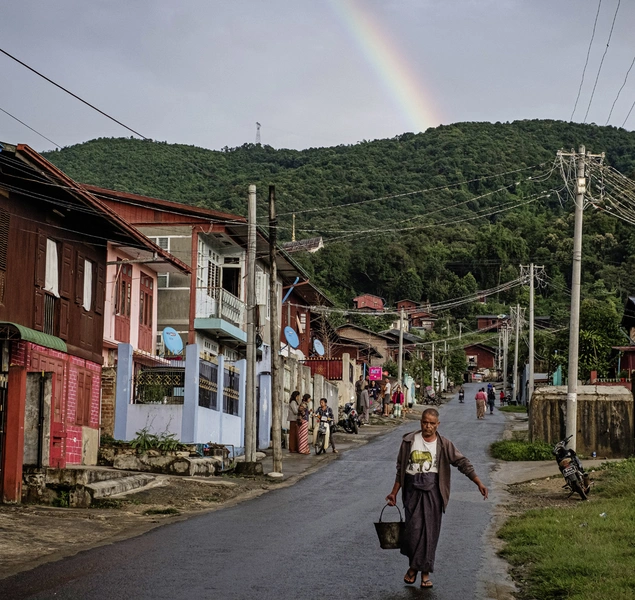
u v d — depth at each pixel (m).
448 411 60.34
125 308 28.20
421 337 99.62
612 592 8.30
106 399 23.84
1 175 17.69
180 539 12.16
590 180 28.00
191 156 84.81
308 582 9.34
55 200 19.47
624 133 131.75
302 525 13.90
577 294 27.12
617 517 13.60
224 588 8.91
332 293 102.75
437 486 9.36
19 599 8.20
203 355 28.12
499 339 95.44
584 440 28.27
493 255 107.62
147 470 21.34
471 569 10.36
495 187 107.75
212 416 25.20
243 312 37.88
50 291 20.11
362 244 110.31
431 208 96.81
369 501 17.66
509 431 40.75
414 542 9.22
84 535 12.38
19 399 15.23
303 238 80.56
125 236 23.23
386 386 51.88
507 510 16.31
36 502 15.52
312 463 26.80
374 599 8.62
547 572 9.69
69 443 20.55
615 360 50.12
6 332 17.33
